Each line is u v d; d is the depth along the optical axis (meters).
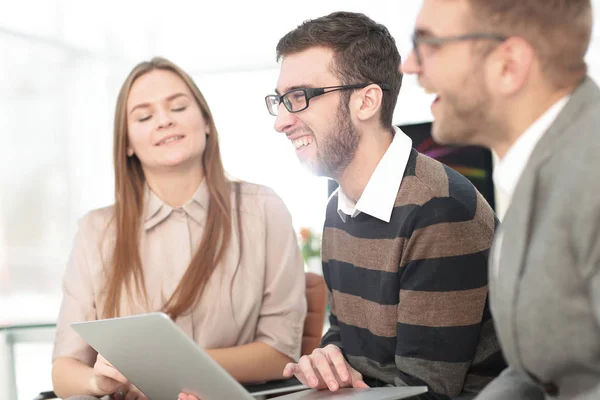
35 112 5.25
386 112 1.70
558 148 0.98
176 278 2.20
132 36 6.01
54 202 5.27
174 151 2.16
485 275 1.58
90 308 2.21
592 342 0.94
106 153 5.71
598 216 0.90
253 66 6.30
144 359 1.46
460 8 1.04
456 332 1.56
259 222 2.27
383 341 1.67
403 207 1.62
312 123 1.67
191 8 6.25
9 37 5.12
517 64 1.01
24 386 3.51
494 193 2.84
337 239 1.82
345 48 1.66
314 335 2.35
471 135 1.09
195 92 2.23
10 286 4.86
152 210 2.21
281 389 2.03
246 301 2.20
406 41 5.69
